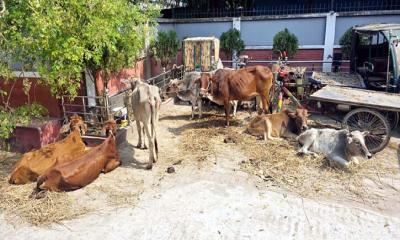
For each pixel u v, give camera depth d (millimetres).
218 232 4520
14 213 4996
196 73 9023
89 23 6066
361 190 5434
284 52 11617
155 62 12641
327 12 13102
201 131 8109
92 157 5801
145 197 5375
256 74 7961
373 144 6629
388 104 6395
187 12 14742
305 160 6332
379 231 4480
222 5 14656
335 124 7723
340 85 8195
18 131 7191
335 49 13164
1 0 5277
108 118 7531
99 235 4504
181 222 4738
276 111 8727
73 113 7824
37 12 5152
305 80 9258
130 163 6590
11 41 5484
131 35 7297
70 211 5020
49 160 6055
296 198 5270
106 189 5598
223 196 5363
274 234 4465
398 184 5590
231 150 6992
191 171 6199
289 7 14258
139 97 6223
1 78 8484
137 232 4555
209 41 11031
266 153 6723
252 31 13969
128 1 7930
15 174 5738
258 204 5129
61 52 5641
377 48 8203
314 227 4590
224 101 8125
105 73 7809
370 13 12500
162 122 8914
